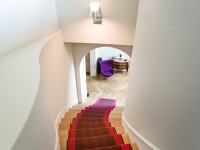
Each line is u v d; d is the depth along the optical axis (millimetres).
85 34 3463
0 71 1439
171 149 1542
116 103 5812
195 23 1142
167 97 1513
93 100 6062
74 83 4848
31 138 1021
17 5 1952
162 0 1483
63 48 3545
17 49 2012
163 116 1602
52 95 2582
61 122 3086
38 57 1731
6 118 898
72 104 4625
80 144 2215
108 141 2322
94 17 3215
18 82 1264
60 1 3203
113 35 3402
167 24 1432
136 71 2186
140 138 2055
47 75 2303
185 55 1255
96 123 3090
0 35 1688
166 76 1500
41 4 2578
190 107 1258
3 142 749
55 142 1832
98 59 8258
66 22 3385
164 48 1498
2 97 1085
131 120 2402
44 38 2617
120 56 8344
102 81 7719
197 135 1219
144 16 1904
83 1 3170
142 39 1962
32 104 1018
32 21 2332
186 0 1202
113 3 3119
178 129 1416
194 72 1188
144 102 1948
